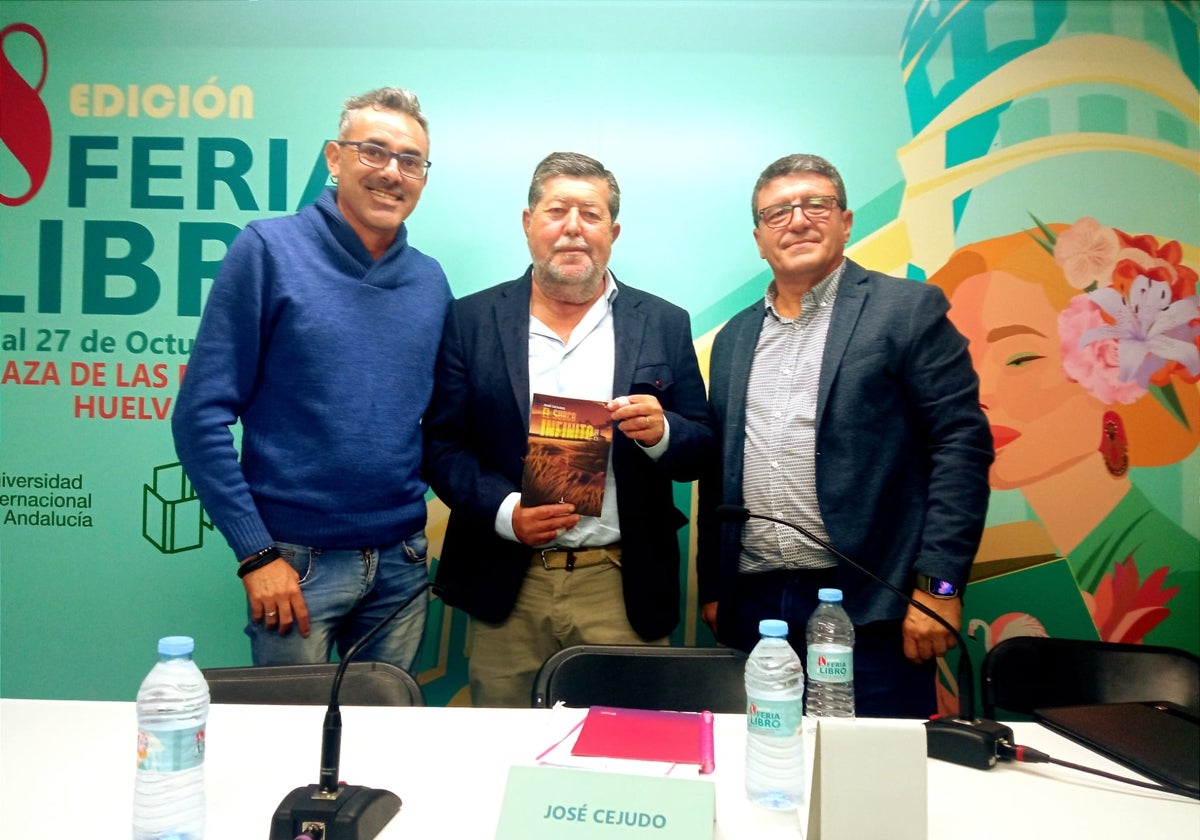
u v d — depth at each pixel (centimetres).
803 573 203
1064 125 254
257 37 254
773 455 207
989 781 111
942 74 254
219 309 198
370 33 255
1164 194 256
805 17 254
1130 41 255
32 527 256
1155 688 178
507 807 89
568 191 213
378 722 131
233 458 196
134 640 254
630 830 87
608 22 255
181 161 254
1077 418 255
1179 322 256
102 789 106
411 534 216
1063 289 254
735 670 169
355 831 89
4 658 254
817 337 210
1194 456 256
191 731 94
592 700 167
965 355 202
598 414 198
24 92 255
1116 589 254
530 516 198
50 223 256
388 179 208
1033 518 254
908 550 196
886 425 200
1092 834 96
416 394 212
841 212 214
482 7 255
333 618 207
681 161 255
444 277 232
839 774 89
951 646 189
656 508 217
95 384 255
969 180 254
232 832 94
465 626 252
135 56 255
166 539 254
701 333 255
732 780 107
